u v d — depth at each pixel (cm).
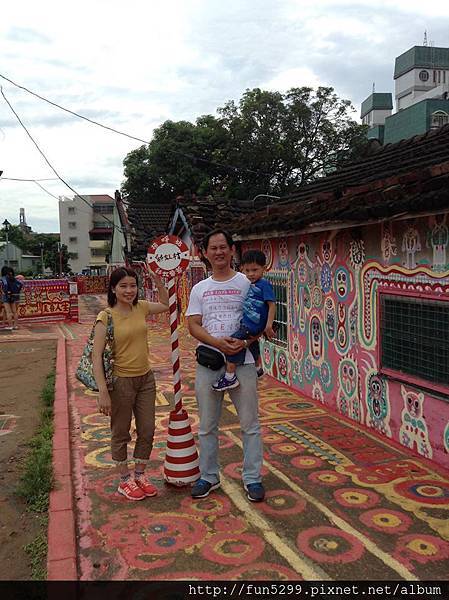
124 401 421
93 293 4062
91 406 723
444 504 407
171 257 456
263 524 385
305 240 718
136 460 442
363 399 593
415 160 650
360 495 425
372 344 571
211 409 430
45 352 1270
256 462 430
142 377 428
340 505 410
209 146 2558
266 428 596
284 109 2338
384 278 542
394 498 418
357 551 346
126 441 436
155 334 1534
